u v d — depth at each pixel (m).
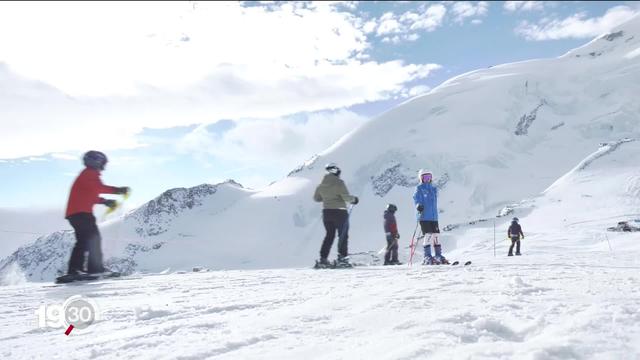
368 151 176.50
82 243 8.23
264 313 3.38
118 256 145.38
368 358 2.07
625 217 40.75
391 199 152.88
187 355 2.29
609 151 61.72
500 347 2.03
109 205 8.50
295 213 162.25
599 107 164.12
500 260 10.99
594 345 1.99
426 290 4.02
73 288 6.21
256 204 169.00
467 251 34.28
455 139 160.62
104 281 7.45
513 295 3.52
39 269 149.50
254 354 2.25
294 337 2.56
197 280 6.73
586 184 55.19
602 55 197.25
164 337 2.73
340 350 2.24
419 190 10.34
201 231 159.62
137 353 2.41
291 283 5.68
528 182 137.38
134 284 6.45
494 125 163.25
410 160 161.12
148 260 144.88
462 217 129.88
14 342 2.99
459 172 147.38
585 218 43.12
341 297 3.90
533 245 29.75
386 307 3.23
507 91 176.50
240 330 2.77
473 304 3.20
